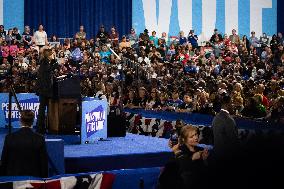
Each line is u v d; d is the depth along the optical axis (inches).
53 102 390.6
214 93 453.1
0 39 783.7
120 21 995.3
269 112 412.2
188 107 476.7
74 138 374.3
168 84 603.2
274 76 764.6
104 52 791.7
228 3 1043.9
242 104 429.1
